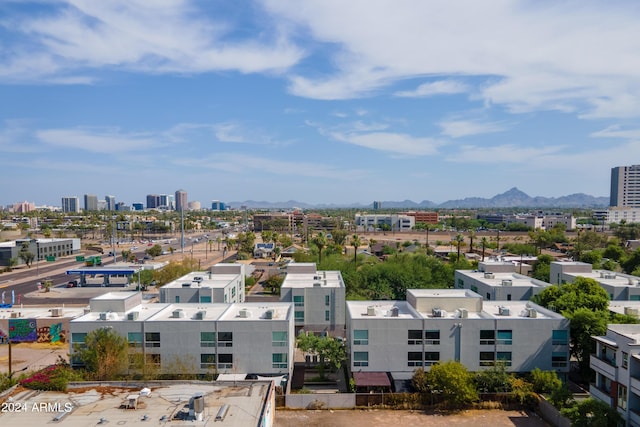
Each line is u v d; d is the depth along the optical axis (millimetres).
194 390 39969
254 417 34406
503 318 56094
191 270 123438
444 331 55594
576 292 64250
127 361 51406
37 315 79250
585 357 56031
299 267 91062
